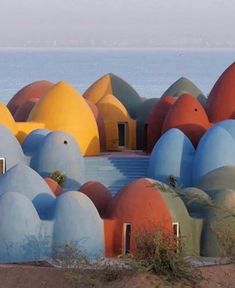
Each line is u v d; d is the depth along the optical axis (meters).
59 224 73.38
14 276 61.25
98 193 78.94
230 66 102.94
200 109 98.12
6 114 97.56
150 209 74.75
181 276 58.19
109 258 73.62
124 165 96.56
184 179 90.19
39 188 77.00
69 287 59.00
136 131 107.75
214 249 75.50
